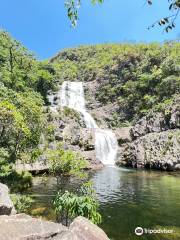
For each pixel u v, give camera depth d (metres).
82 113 69.31
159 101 68.38
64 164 21.06
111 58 106.44
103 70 93.06
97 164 48.66
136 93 75.06
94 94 84.94
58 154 21.22
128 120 72.81
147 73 79.06
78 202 12.21
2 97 29.86
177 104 54.28
